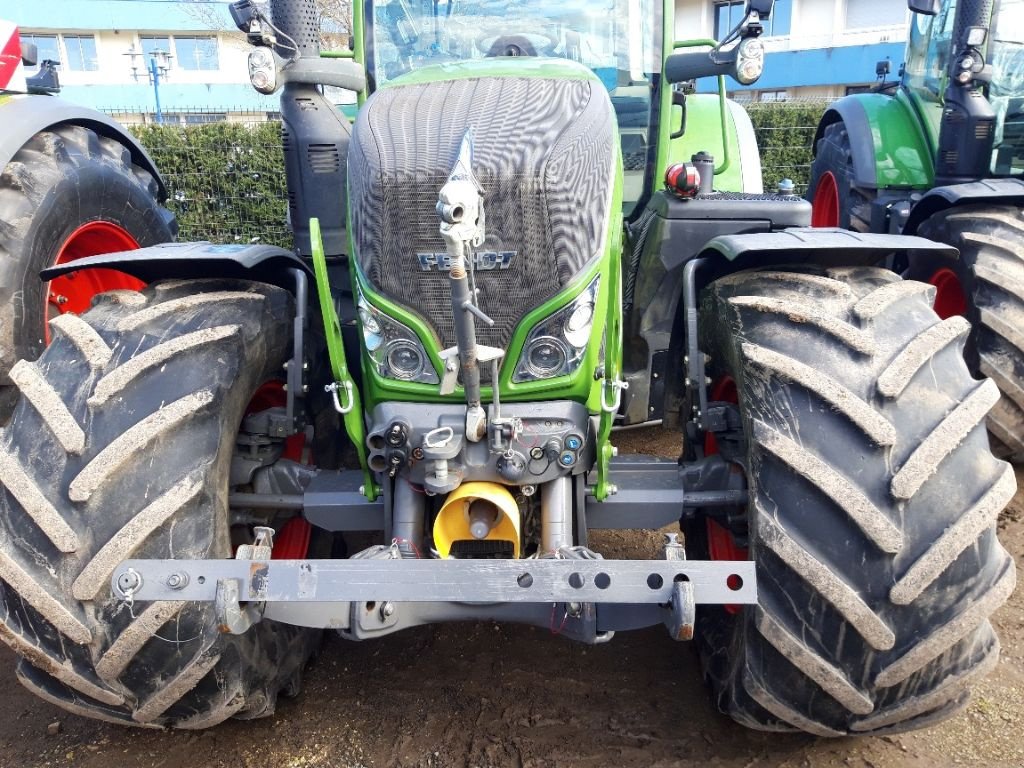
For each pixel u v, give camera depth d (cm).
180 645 207
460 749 257
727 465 255
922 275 450
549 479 227
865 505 195
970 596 198
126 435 207
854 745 255
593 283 228
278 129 990
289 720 272
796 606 201
